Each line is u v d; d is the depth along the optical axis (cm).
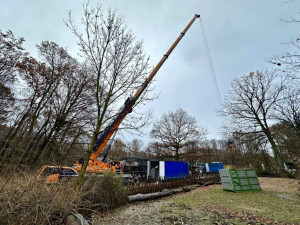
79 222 365
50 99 1698
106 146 1161
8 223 276
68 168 774
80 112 1619
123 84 600
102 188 760
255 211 668
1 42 1433
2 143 1023
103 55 573
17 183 339
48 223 322
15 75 1580
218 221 568
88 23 539
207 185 1566
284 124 1762
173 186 1337
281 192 1079
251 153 2525
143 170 1994
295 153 1548
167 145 3278
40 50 1708
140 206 830
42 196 336
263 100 2242
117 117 698
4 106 1552
